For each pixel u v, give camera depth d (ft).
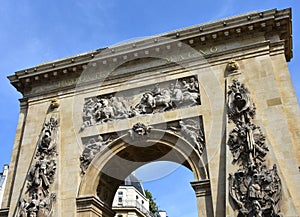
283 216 99.40
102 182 135.23
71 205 124.26
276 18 131.13
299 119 116.06
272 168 107.34
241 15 138.00
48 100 150.20
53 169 131.44
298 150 111.55
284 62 127.03
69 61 149.07
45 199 125.49
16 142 148.36
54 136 138.62
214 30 135.54
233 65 129.49
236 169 111.34
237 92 122.42
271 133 114.73
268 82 123.44
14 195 133.28
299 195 103.40
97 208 127.85
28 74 154.10
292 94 120.78
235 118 120.06
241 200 105.50
